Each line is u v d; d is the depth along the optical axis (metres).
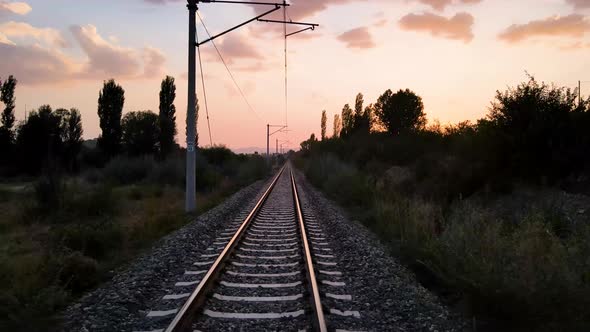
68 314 6.09
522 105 14.48
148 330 5.41
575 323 5.32
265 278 7.61
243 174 41.94
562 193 12.05
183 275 7.98
